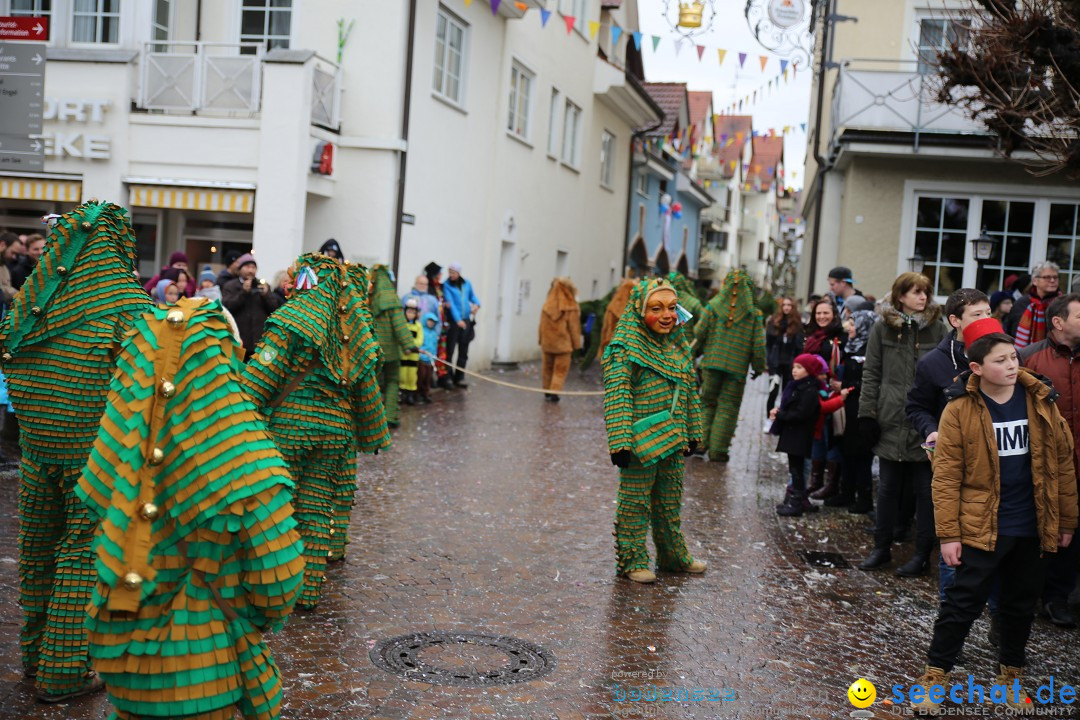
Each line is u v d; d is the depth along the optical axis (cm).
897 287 726
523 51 2173
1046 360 577
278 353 551
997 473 479
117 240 436
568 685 487
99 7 1480
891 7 1745
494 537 765
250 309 1095
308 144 1440
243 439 273
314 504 575
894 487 732
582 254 2766
